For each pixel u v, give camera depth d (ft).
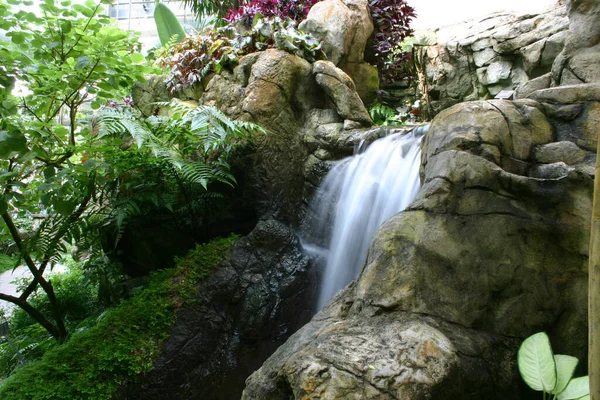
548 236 6.76
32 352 14.14
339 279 12.84
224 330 12.28
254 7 19.47
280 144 14.88
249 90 14.87
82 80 12.06
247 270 12.92
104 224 13.80
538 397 6.17
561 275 6.69
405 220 7.21
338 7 18.69
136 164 13.23
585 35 10.12
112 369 10.46
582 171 6.82
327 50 18.30
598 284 3.30
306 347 6.02
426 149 8.16
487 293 6.63
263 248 13.25
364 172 13.30
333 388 5.13
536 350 5.15
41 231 12.71
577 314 6.59
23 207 12.66
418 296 6.56
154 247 15.01
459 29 21.76
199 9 29.25
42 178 13.56
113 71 12.35
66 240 12.63
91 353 10.63
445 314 6.46
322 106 15.89
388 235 7.16
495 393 6.02
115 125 12.03
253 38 16.58
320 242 14.19
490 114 7.54
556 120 7.80
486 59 20.12
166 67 19.43
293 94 15.49
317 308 13.05
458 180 7.03
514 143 7.40
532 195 6.82
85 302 18.43
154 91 18.51
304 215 14.93
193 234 14.90
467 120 7.58
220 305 12.48
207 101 16.01
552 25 18.01
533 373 4.98
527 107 7.73
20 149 10.52
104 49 12.05
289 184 14.88
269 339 12.37
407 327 6.00
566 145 7.29
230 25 18.67
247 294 12.57
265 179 14.37
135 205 12.95
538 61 18.07
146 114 18.42
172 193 14.37
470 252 6.73
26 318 18.26
